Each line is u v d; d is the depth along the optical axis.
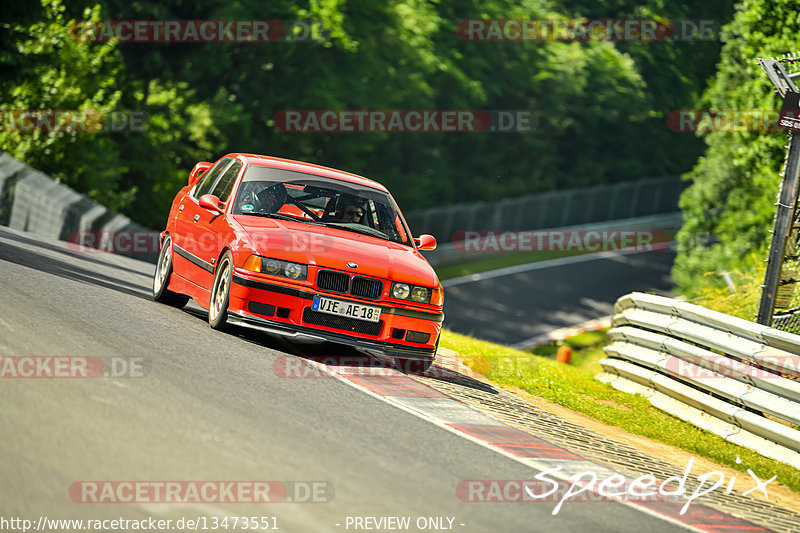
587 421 31.78
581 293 142.50
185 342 27.70
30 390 18.88
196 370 23.81
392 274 30.42
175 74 125.88
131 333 27.33
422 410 25.50
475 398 29.64
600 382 42.91
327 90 136.25
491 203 178.12
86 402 18.77
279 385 24.30
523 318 124.38
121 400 19.39
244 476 16.28
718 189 90.50
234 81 134.25
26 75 95.56
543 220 191.62
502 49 184.75
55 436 16.38
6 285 30.83
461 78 165.75
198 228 34.59
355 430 21.22
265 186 33.72
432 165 179.12
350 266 29.94
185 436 17.80
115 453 16.12
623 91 199.25
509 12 184.12
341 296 29.78
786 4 76.50
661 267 168.50
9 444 15.55
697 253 90.06
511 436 24.88
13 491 13.88
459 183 192.50
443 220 165.00
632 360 40.53
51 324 26.03
